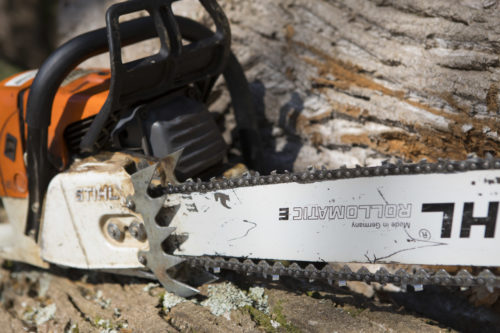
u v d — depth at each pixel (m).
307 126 2.46
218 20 1.97
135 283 2.15
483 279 1.45
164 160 1.71
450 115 1.98
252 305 1.86
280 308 1.82
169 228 1.74
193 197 1.72
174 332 1.77
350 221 1.58
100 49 1.83
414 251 1.54
